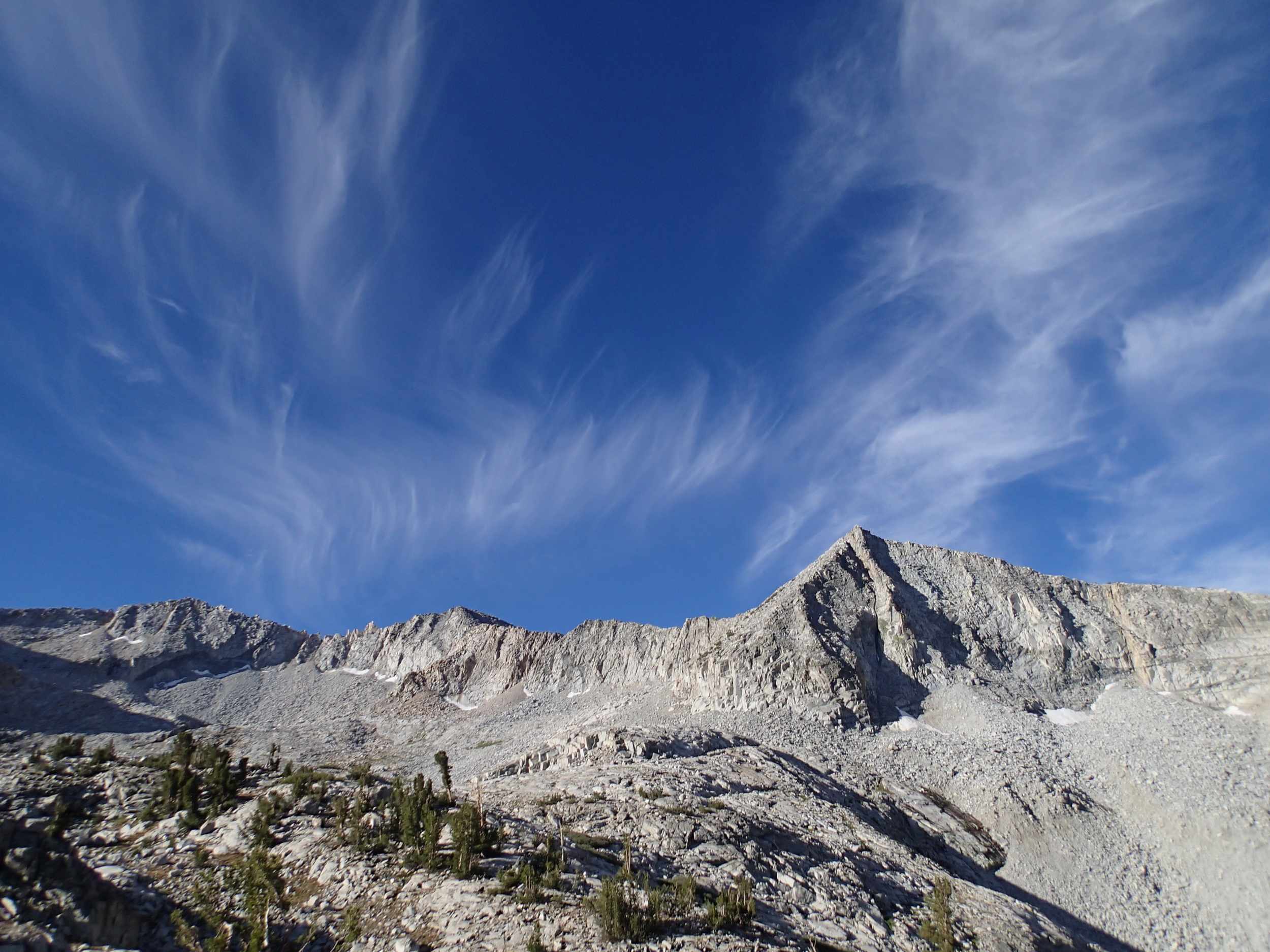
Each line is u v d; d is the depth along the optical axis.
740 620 182.38
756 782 72.31
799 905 42.00
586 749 85.25
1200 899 75.31
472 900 33.03
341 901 33.44
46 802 46.81
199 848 39.78
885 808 81.88
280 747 154.25
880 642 148.25
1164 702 120.19
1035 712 124.50
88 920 25.77
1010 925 48.50
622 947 30.03
